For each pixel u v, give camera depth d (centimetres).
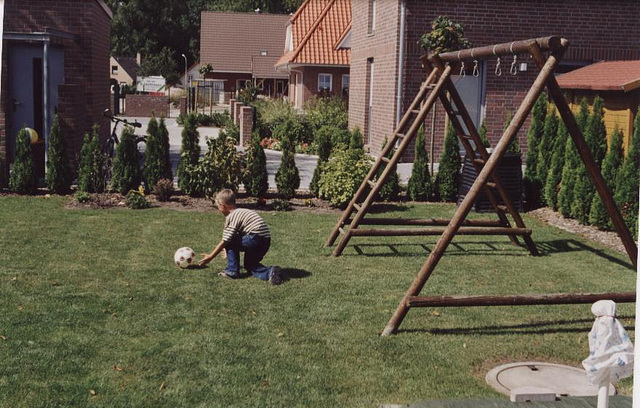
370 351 658
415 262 992
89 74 1805
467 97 1983
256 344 666
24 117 1608
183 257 916
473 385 590
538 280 911
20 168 1412
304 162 2052
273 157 2161
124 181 1418
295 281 879
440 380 598
